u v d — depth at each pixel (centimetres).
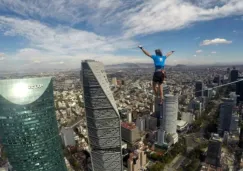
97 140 9538
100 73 9075
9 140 8012
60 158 8894
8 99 7706
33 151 8162
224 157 12431
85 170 12238
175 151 13488
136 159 11656
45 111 8350
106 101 8906
